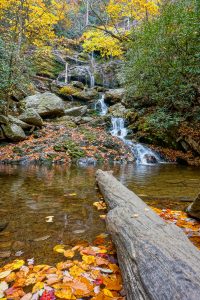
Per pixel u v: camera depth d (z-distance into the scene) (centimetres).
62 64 2147
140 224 198
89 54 2267
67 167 753
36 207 331
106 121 1248
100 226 264
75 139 1003
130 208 246
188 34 517
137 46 862
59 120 1255
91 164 838
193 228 258
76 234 242
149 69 685
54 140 984
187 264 132
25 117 1060
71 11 2411
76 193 412
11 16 1399
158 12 1194
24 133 1011
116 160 913
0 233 243
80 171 673
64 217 292
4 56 942
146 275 130
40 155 865
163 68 626
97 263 183
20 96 1370
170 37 592
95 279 163
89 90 1723
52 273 168
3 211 313
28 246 215
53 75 1977
